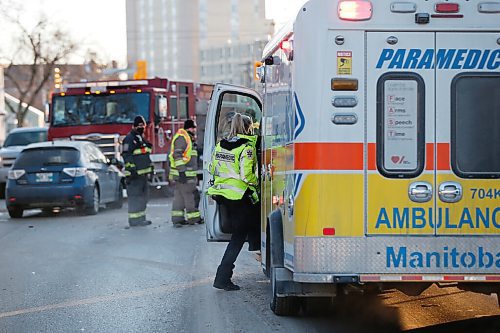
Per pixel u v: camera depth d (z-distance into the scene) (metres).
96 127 58.03
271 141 21.52
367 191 17.28
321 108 17.23
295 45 17.44
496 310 21.97
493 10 17.25
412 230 17.30
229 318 21.02
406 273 17.28
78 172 45.28
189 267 29.05
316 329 19.80
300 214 17.38
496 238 17.30
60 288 25.55
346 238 17.25
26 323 20.91
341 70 17.22
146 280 26.62
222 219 26.44
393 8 17.19
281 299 20.61
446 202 17.28
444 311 21.91
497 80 17.33
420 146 17.28
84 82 59.06
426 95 17.30
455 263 17.30
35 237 37.69
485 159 17.33
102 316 21.48
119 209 50.75
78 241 36.03
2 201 60.53
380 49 17.25
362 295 23.48
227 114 26.69
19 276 27.81
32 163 45.50
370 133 17.25
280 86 19.91
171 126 60.12
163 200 56.75
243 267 29.19
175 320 20.88
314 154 17.23
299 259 17.38
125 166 40.41
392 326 20.14
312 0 17.25
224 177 24.44
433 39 17.28
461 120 17.31
